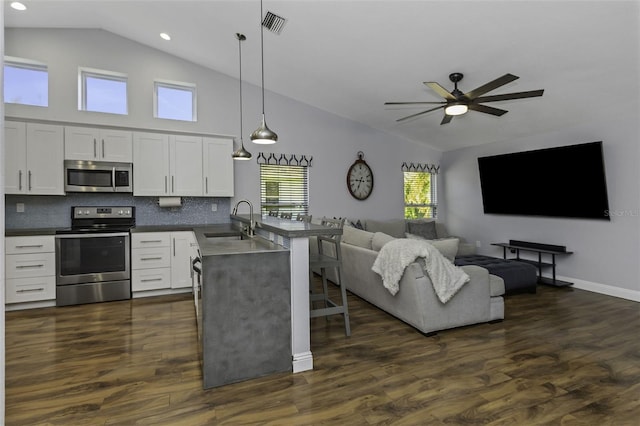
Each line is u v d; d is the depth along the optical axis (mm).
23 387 2094
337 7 3033
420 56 3572
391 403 1929
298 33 3561
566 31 2807
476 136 5633
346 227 4285
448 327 2965
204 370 2086
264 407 1895
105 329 3076
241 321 2178
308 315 2352
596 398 1973
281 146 5410
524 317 3367
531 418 1791
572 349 2625
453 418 1793
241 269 2180
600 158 4109
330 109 5695
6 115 3869
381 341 2789
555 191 4688
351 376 2230
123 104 4539
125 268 4039
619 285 4066
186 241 4328
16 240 3584
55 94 4109
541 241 5016
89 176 4035
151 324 3205
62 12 3844
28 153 3787
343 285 2934
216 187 4703
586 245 4418
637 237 3883
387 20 3090
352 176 5988
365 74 4211
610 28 2695
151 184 4328
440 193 6875
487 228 5938
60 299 3762
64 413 1833
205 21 3719
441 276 2859
